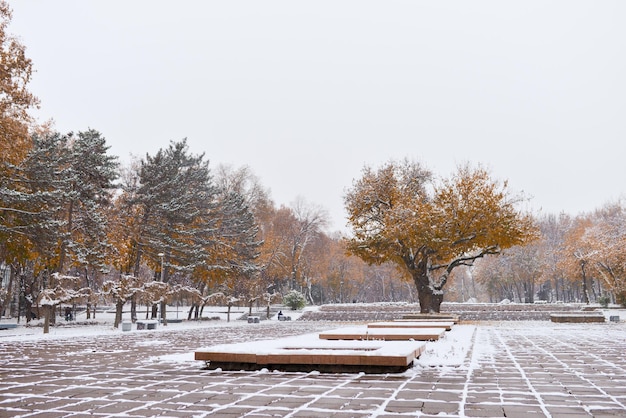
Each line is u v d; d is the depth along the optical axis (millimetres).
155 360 12484
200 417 6023
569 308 46969
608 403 6828
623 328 28250
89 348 16984
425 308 34938
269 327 32969
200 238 42500
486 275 79188
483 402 6891
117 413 6277
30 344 19016
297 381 8906
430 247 33469
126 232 38438
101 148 36750
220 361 10648
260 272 54469
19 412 6355
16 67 25000
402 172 39594
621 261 48875
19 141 26125
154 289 33500
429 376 9477
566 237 70938
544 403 6820
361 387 8195
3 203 26469
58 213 33656
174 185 39656
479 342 17844
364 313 45219
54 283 34188
